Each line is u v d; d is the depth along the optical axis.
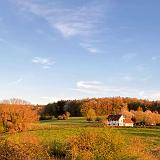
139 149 31.42
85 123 124.94
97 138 27.22
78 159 26.20
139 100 184.50
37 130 76.12
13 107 74.25
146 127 94.81
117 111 173.50
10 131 70.44
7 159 18.62
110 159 25.92
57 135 59.94
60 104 174.75
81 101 176.12
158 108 173.38
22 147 20.61
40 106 175.62
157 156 36.69
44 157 21.91
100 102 176.25
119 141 27.03
